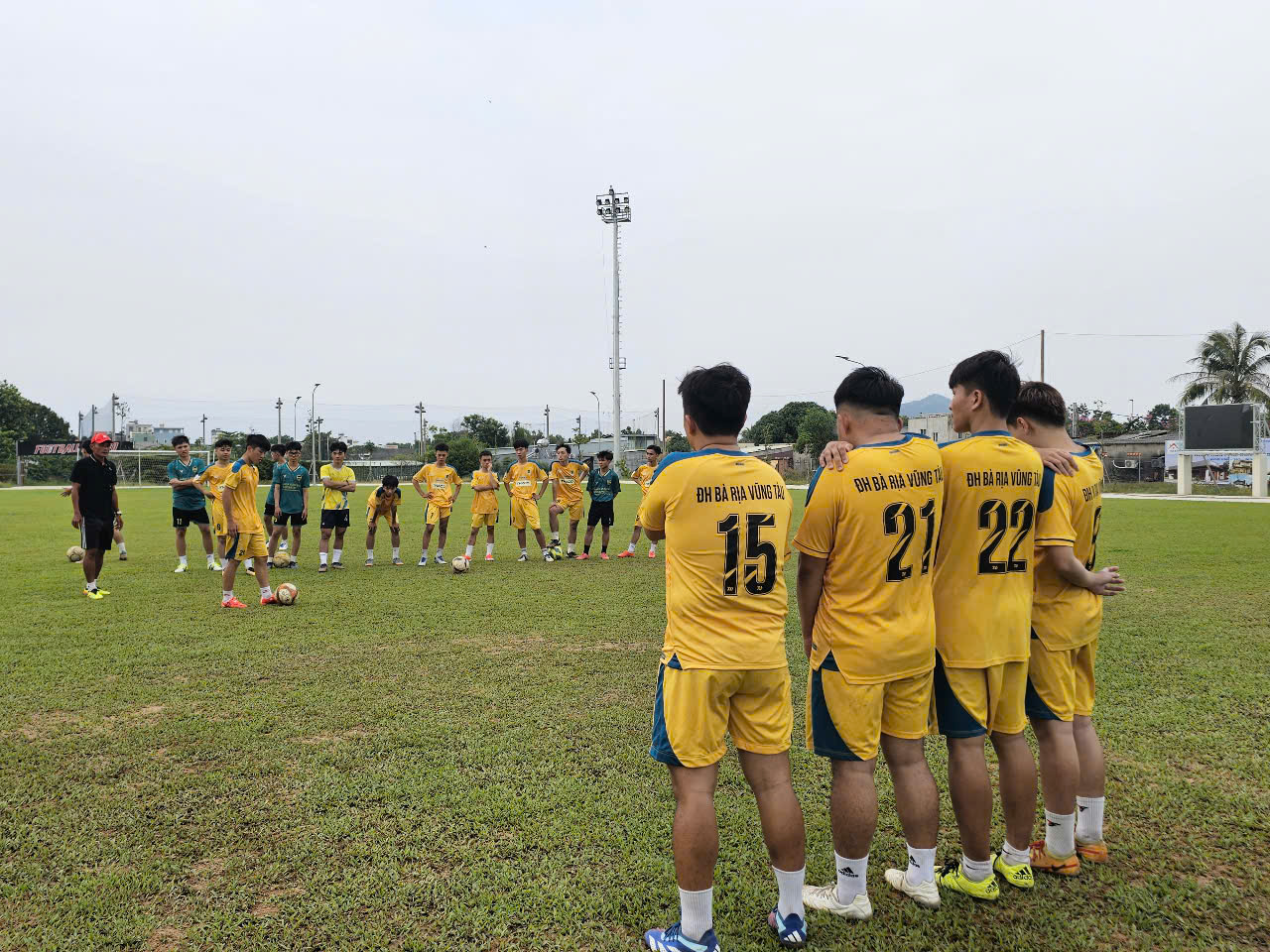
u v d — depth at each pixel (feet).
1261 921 8.87
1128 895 9.42
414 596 29.76
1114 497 112.88
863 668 8.80
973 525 9.24
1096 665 19.25
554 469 43.50
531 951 8.43
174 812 11.59
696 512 8.45
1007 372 9.52
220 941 8.57
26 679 18.31
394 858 10.28
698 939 8.19
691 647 8.42
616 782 12.57
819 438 176.86
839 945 8.54
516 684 18.01
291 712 16.05
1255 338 139.95
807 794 12.41
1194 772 12.91
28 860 10.26
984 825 9.29
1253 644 21.42
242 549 27.27
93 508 29.25
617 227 157.58
